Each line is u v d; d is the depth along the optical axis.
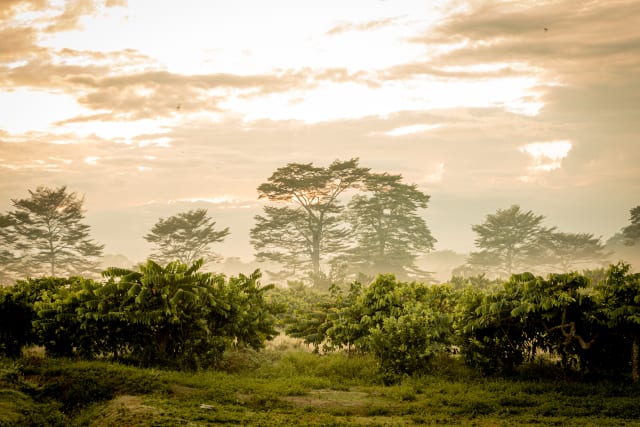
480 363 16.70
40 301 18.36
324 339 20.17
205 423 11.26
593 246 91.81
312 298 33.66
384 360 16.84
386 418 12.17
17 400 12.72
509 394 14.02
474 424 11.64
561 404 13.06
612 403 13.03
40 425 11.84
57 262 82.69
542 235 91.94
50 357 16.83
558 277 16.16
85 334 16.80
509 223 88.62
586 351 16.22
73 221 83.94
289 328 20.52
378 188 73.38
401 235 75.12
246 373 16.94
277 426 11.23
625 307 14.95
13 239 80.88
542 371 16.64
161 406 12.23
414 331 16.72
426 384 15.43
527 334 16.86
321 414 12.28
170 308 16.66
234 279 19.86
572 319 16.17
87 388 13.68
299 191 70.62
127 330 17.08
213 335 17.98
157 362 16.86
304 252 72.50
